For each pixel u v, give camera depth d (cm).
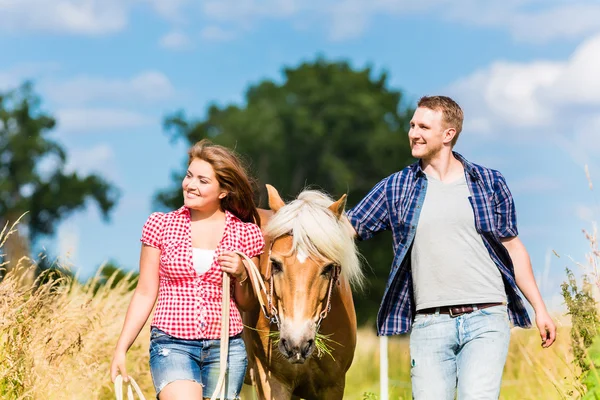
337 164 5841
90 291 921
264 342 654
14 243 830
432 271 595
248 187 605
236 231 593
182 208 595
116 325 905
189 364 555
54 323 762
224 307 561
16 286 753
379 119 6122
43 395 725
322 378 684
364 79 6406
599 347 667
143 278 581
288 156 6000
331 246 580
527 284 608
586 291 671
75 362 788
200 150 589
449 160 616
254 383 696
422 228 601
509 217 605
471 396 561
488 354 571
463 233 595
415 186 617
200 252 574
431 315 596
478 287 588
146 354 905
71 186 6656
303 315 570
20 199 6456
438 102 610
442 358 591
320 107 6200
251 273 580
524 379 892
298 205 600
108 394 886
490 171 610
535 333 923
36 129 6681
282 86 6334
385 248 5138
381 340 887
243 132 5984
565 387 722
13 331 713
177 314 561
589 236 666
